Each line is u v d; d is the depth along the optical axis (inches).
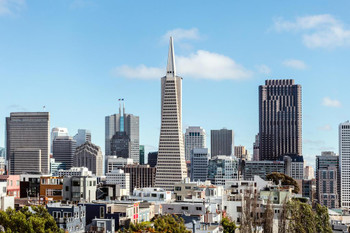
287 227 7790.4
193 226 7145.7
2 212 6038.4
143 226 7091.5
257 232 7003.0
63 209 6914.4
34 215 6279.5
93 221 6875.0
